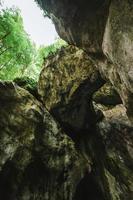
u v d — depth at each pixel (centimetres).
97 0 823
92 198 1741
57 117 1603
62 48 1512
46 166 1570
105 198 1658
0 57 2189
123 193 1501
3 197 1545
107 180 1584
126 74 832
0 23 2009
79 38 981
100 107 1448
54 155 1576
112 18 780
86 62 1413
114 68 916
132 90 869
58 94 1512
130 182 1460
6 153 1476
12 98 1530
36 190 1552
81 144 1677
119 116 1380
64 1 880
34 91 1664
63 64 1481
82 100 1494
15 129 1512
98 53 971
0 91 1506
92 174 1702
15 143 1498
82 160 1630
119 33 770
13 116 1520
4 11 2034
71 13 908
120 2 748
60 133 1602
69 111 1545
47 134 1565
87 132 1644
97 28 880
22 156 1517
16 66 2291
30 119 1536
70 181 1598
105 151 1531
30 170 1554
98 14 849
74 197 1720
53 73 1522
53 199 1558
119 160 1470
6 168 1504
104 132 1495
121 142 1432
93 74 1393
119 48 794
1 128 1495
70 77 1457
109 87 1427
